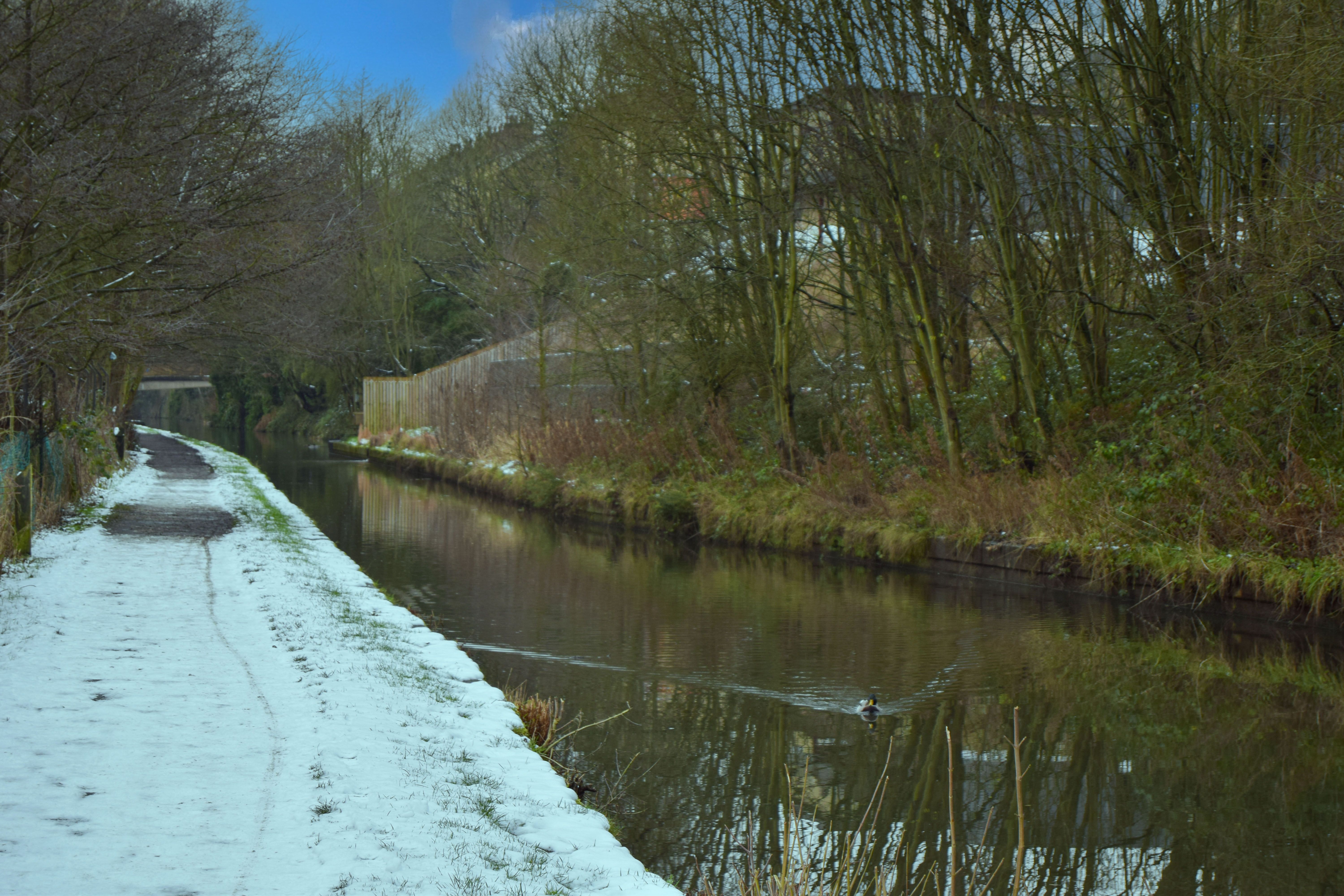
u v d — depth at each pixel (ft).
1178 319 45.29
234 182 48.75
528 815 16.15
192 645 25.50
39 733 17.37
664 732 25.90
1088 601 42.80
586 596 44.06
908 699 29.17
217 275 48.21
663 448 69.92
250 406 230.48
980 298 57.77
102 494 63.72
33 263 44.29
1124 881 18.24
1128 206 48.73
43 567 35.76
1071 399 51.98
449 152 151.74
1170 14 43.86
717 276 64.44
